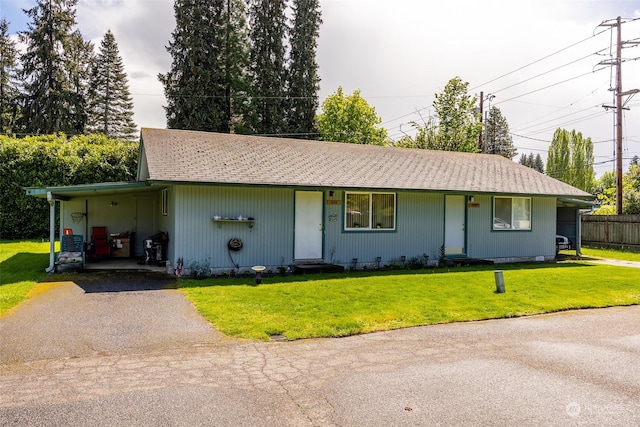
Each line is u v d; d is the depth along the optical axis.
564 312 7.88
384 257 13.29
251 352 5.32
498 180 15.37
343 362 5.04
